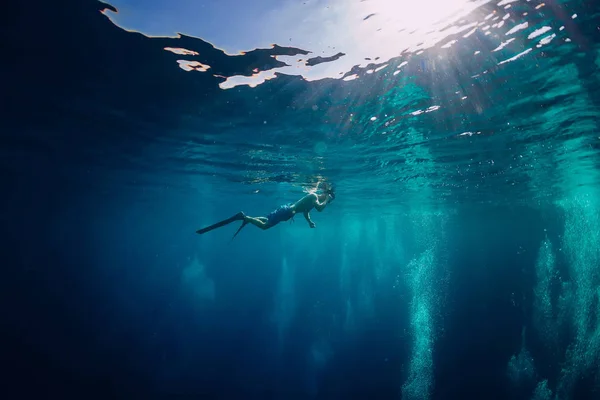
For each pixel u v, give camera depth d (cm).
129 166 1847
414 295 3844
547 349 2434
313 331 3372
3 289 3297
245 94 964
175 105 1040
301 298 3756
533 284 3031
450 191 2434
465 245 6725
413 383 2444
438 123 1160
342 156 1542
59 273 3644
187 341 3219
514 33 706
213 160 1661
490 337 2741
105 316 3312
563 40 723
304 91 944
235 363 2861
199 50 764
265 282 4653
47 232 4338
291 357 2955
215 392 2433
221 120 1150
